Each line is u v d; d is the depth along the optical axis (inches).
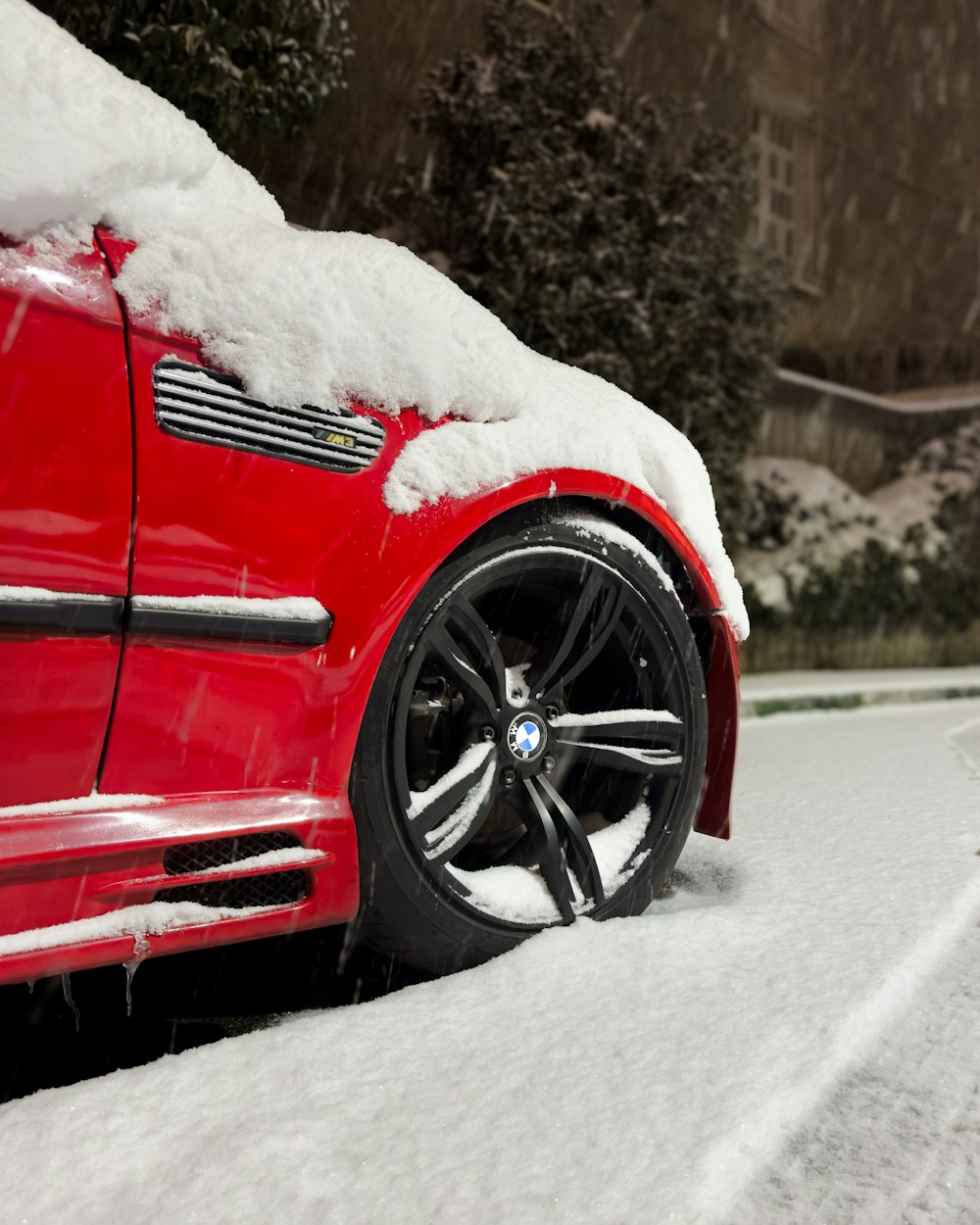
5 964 54.4
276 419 64.2
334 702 66.0
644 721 80.7
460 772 72.2
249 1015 73.0
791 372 454.3
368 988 77.8
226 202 70.3
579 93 280.4
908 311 655.1
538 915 75.2
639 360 286.0
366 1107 53.2
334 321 67.1
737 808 122.4
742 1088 54.2
